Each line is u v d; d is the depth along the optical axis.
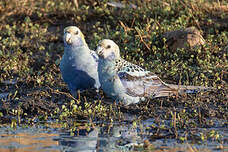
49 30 18.23
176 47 15.66
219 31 16.86
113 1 19.41
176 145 9.55
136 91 12.43
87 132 10.53
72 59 12.77
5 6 19.36
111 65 12.24
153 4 18.62
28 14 19.23
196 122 11.14
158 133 10.39
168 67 14.82
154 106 12.30
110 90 12.33
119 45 16.17
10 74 15.23
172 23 16.88
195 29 15.90
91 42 16.72
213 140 9.84
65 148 9.38
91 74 12.91
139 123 11.19
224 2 18.52
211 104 12.27
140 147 9.43
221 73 13.97
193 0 18.05
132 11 18.31
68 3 19.98
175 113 10.73
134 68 12.64
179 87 12.87
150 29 16.61
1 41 17.00
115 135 10.28
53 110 12.35
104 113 11.70
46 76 14.80
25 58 16.14
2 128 11.03
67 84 13.54
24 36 17.80
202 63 14.75
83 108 12.41
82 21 18.50
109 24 18.11
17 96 13.40
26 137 10.19
